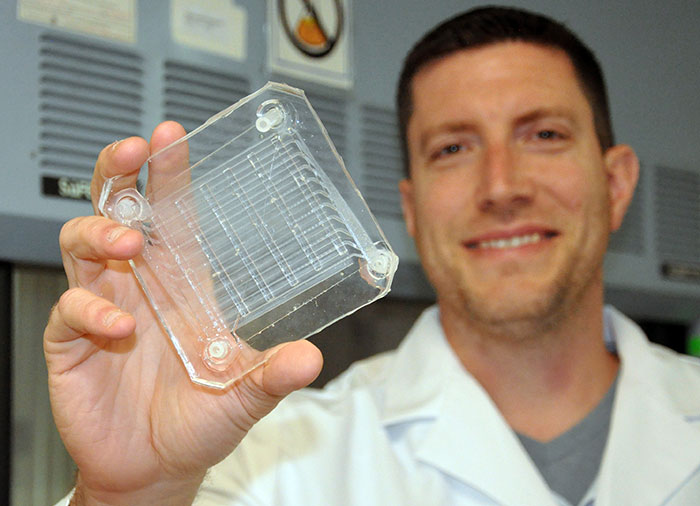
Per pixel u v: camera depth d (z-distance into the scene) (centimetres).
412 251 158
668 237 188
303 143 76
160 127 77
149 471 80
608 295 186
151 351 82
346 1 157
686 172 194
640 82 190
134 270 77
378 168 157
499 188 118
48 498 133
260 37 147
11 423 131
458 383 125
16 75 123
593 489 115
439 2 169
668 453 118
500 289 119
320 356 73
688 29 202
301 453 123
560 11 181
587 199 122
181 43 138
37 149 124
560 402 125
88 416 79
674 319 208
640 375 126
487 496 117
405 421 126
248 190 76
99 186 78
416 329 143
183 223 77
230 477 117
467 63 126
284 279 75
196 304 76
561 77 126
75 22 128
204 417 78
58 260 135
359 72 157
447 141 126
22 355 135
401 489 119
